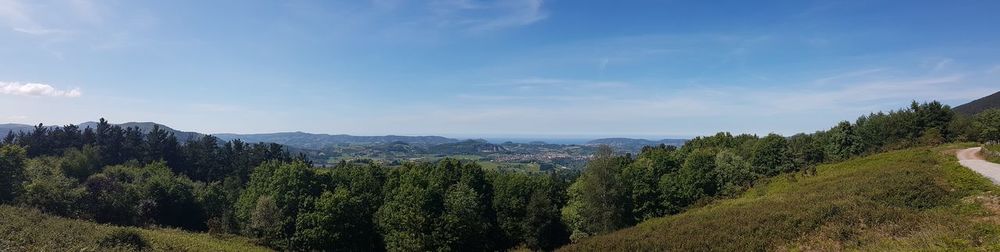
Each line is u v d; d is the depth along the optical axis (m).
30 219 39.97
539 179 80.19
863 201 32.72
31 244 32.34
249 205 64.25
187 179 78.12
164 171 78.50
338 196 59.59
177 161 96.44
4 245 30.95
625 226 59.41
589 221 61.34
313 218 57.72
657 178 69.12
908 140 69.69
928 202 32.34
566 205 79.25
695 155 67.62
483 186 72.81
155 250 37.44
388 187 69.56
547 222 64.81
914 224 26.59
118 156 91.62
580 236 61.62
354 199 61.41
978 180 33.75
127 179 74.19
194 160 98.62
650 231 39.25
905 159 48.53
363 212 63.38
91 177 65.25
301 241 58.16
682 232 35.62
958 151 52.72
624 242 37.03
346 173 73.00
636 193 62.56
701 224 36.56
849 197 34.69
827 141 76.38
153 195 67.00
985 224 24.56
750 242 29.61
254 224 58.16
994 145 51.12
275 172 65.81
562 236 68.50
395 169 76.62
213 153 101.94
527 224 65.25
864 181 39.72
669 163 73.00
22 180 61.19
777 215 32.84
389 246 57.53
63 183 61.09
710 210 44.97
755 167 64.88
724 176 62.78
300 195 63.03
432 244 55.78
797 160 63.69
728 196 58.84
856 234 27.05
